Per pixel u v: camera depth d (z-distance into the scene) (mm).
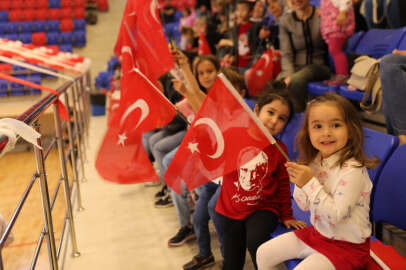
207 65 2465
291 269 1377
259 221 1618
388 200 1561
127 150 1944
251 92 3395
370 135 1724
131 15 2105
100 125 6121
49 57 3939
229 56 3986
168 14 9984
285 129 2154
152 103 1849
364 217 1268
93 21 11766
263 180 1664
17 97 8195
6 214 3240
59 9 11594
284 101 1689
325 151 1328
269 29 3697
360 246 1273
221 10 5309
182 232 2363
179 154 1547
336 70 3207
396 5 3111
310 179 1282
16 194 3746
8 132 1121
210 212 1905
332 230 1286
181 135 2875
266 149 1680
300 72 3162
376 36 3168
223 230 1771
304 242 1364
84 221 2736
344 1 2971
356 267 1262
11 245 2635
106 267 2156
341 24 3012
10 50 3611
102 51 11328
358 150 1298
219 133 1471
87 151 4594
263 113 1706
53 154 4777
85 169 3924
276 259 1414
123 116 1900
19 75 8469
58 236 2641
